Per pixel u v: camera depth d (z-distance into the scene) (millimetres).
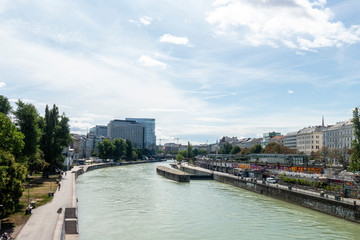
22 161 72000
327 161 152750
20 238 39781
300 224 56094
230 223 57000
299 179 84875
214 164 178250
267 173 108875
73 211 53156
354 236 49125
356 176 80125
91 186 105562
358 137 74125
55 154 114000
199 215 63188
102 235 49156
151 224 55938
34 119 86438
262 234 50500
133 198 82375
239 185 108938
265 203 76750
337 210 60844
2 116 57031
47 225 45875
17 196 46375
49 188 84688
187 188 106188
